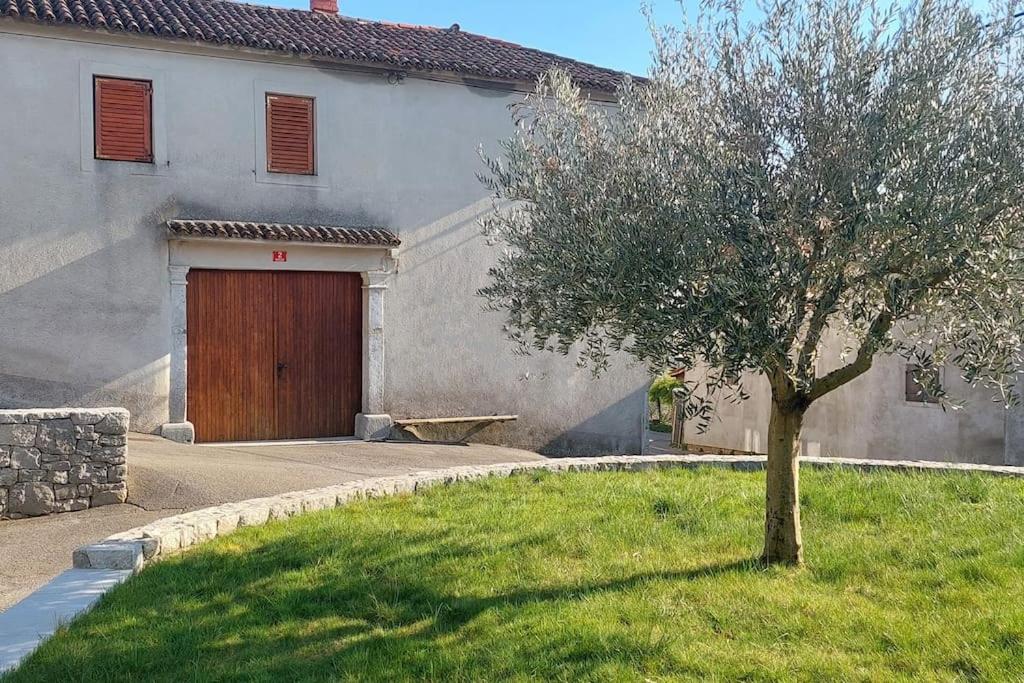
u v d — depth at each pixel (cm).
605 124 551
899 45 453
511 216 596
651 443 2019
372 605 487
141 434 1108
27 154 1063
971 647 408
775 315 420
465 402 1316
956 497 729
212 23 1193
